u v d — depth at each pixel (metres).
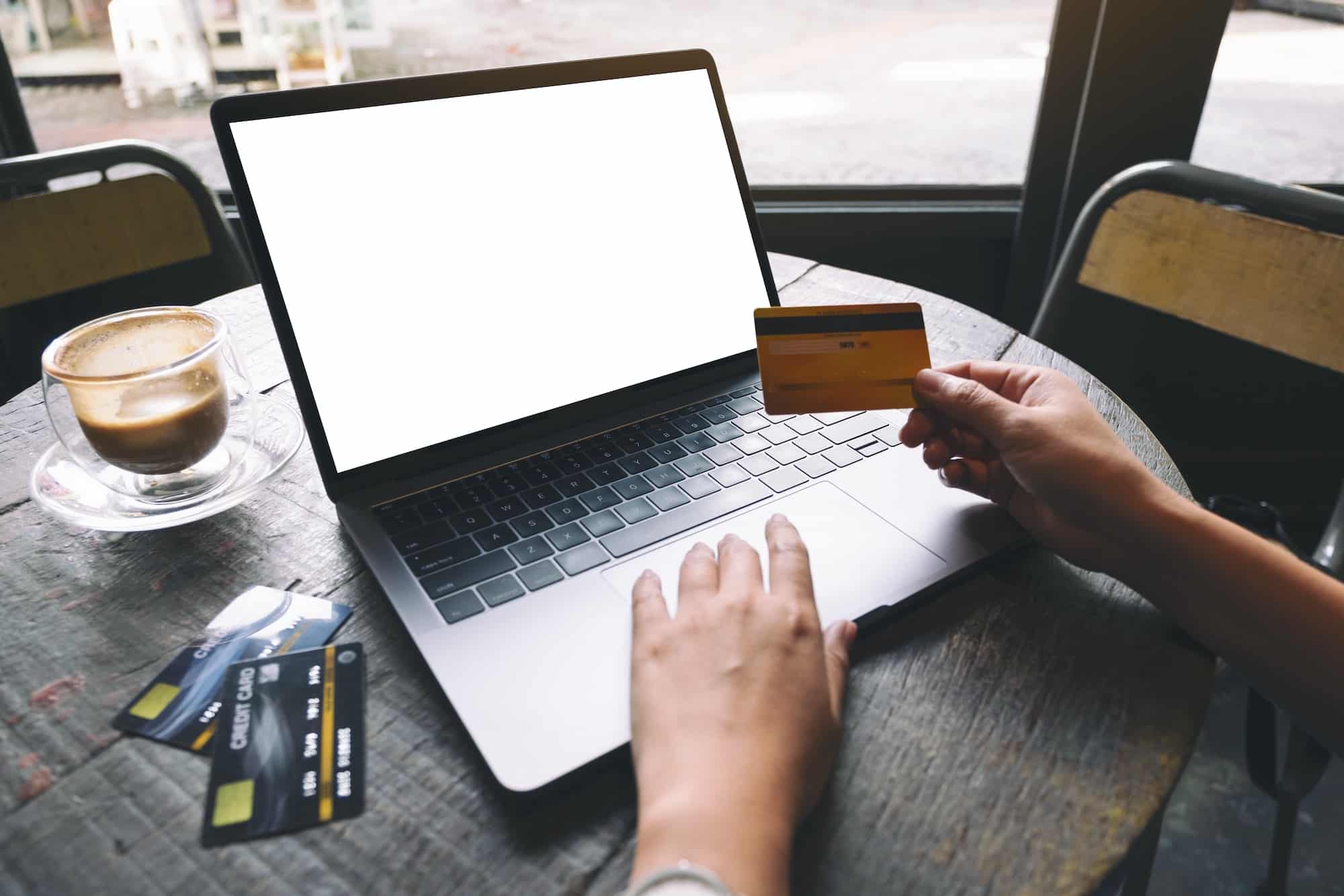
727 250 0.79
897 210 1.65
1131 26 1.35
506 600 0.52
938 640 0.52
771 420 0.72
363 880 0.39
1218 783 1.25
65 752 0.45
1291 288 0.88
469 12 2.43
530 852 0.40
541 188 0.69
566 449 0.67
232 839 0.40
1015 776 0.44
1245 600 0.50
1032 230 1.61
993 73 2.59
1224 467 1.75
